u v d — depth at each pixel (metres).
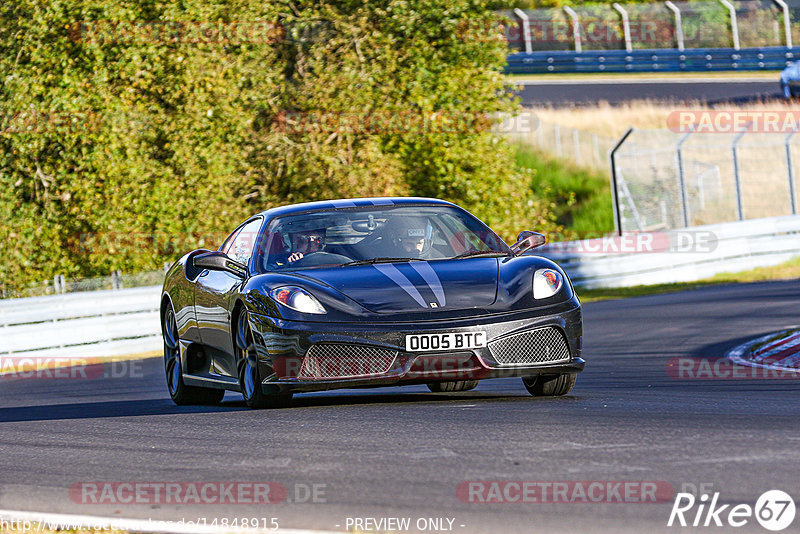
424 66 74.81
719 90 138.38
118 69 66.38
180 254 67.06
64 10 65.56
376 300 23.64
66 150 65.25
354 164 72.38
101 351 55.47
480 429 20.31
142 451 20.47
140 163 65.62
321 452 18.89
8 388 41.12
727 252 79.44
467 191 76.00
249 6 71.62
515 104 79.19
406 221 27.27
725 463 16.34
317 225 27.06
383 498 15.18
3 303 52.25
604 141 123.19
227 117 69.00
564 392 25.58
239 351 25.69
